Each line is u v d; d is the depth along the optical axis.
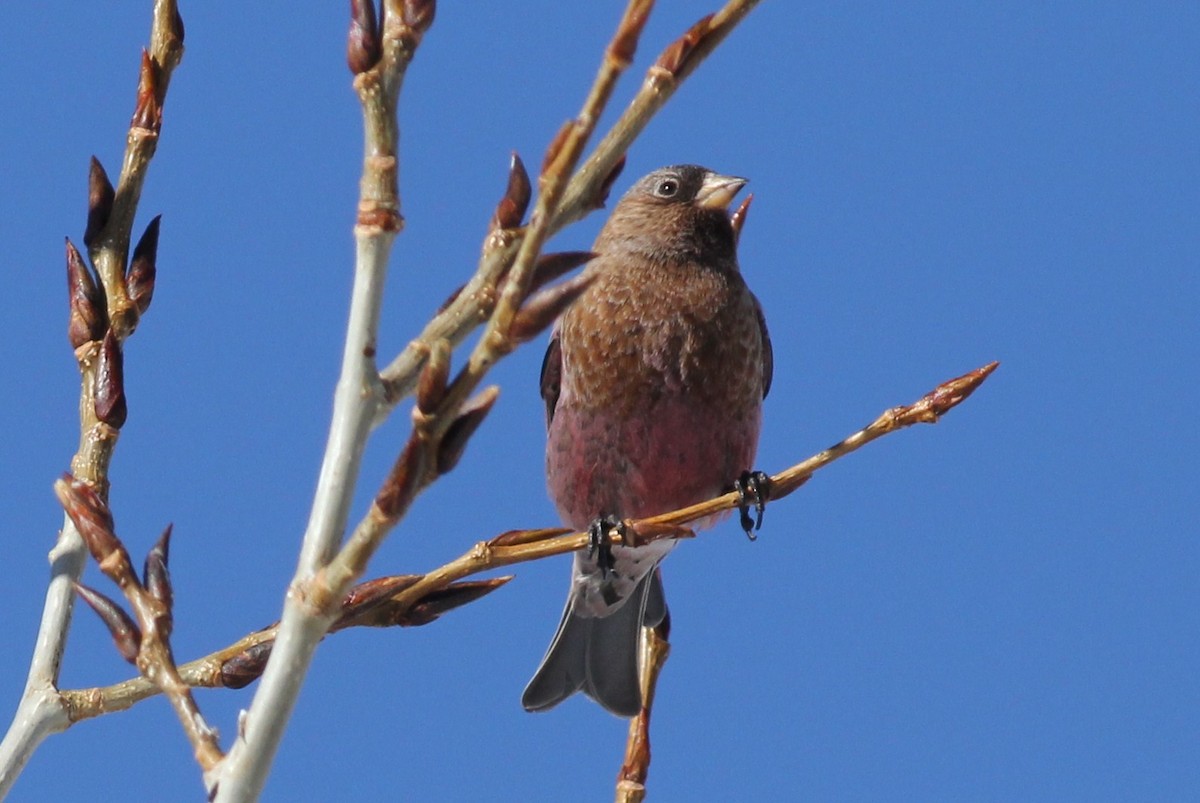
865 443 6.55
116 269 6.85
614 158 5.33
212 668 6.12
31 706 5.95
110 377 6.54
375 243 5.00
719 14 5.23
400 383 5.05
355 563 4.68
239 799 4.68
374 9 5.14
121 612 5.24
